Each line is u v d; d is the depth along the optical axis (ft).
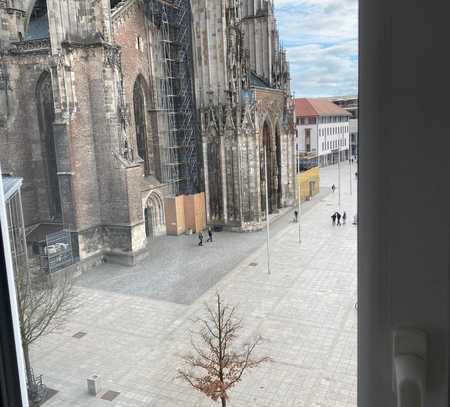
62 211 112.68
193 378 67.21
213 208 158.51
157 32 144.05
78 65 114.42
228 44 152.15
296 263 112.37
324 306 87.15
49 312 79.36
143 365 72.49
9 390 8.52
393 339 5.26
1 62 108.99
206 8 151.84
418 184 5.07
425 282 5.16
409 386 4.83
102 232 117.70
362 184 5.48
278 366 67.26
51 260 102.32
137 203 120.06
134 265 115.85
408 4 4.81
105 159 118.21
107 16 116.26
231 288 100.27
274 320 82.89
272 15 175.73
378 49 5.05
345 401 58.59
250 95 153.58
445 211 4.99
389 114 5.09
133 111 137.90
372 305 5.49
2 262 8.30
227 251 128.16
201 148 158.71
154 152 147.23
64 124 111.04
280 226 150.92
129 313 89.97
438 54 4.79
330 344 72.79
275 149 173.27
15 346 8.60
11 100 110.11
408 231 5.17
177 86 155.12
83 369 71.92
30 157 112.88
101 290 99.96
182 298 96.17
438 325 5.13
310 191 162.61
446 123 4.87
